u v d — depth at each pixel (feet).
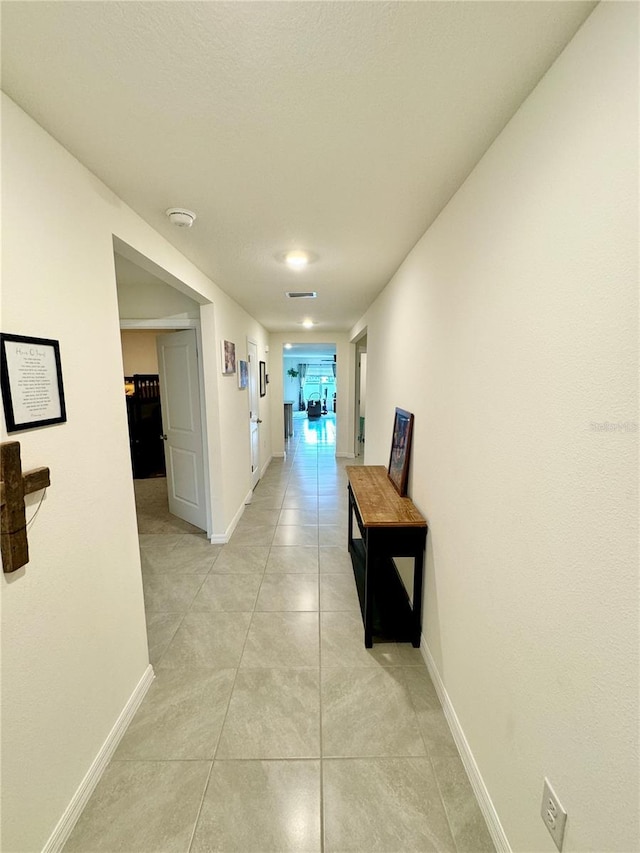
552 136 2.79
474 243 4.20
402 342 7.98
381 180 4.53
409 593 7.98
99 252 4.45
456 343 4.77
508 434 3.47
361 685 5.64
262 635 6.77
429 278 5.97
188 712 5.18
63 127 3.52
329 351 36.60
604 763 2.33
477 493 4.14
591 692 2.43
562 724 2.71
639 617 2.08
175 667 6.02
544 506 2.92
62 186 3.80
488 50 2.67
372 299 11.91
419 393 6.66
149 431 18.06
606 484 2.30
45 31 2.53
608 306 2.27
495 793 3.69
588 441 2.45
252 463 15.51
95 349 4.36
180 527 11.89
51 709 3.59
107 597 4.56
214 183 4.58
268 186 4.66
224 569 9.19
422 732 4.87
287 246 6.83
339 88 3.05
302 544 10.62
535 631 3.04
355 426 22.18
